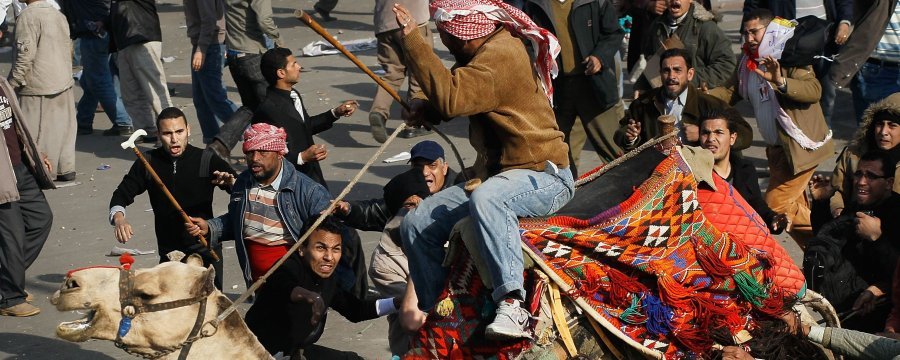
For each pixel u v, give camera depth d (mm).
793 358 5371
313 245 6410
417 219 5195
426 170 7289
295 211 7117
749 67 9000
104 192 12188
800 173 8820
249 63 10375
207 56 13109
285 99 9062
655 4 10406
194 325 5090
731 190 5445
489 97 4723
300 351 6473
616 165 5391
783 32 8906
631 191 5234
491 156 5039
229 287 9156
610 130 10391
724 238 5215
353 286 7125
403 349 6500
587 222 5035
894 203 6312
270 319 6445
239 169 12461
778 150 8938
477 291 5055
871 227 6215
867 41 10562
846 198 7277
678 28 10039
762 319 5270
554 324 4984
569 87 10320
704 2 11008
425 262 5188
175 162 7961
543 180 4949
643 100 8516
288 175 7168
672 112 8352
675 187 5195
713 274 5117
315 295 6266
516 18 4805
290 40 18984
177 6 22734
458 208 5145
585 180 5367
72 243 10617
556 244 5020
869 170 6344
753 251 5270
